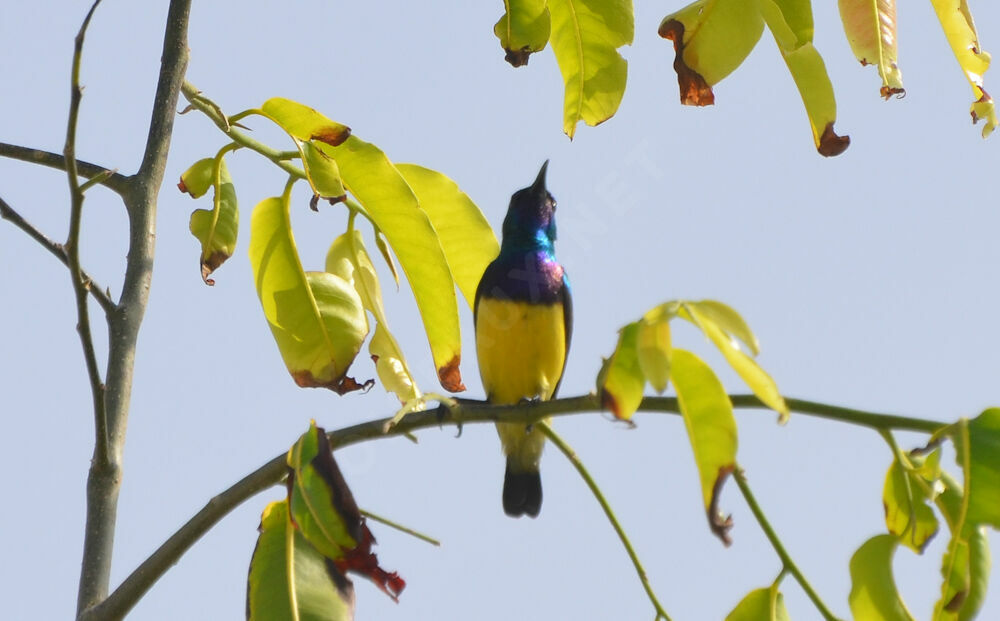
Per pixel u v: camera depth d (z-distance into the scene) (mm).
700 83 7449
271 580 6488
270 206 7637
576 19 7977
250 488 6418
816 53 6812
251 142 7527
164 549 6457
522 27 7844
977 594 5477
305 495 5938
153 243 7301
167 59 7539
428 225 7609
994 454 5328
